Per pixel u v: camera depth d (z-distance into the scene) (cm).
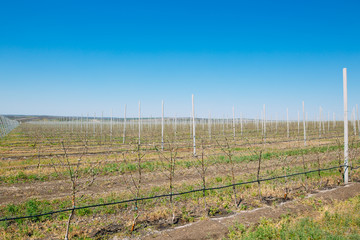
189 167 1447
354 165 1405
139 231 668
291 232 605
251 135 3475
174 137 3045
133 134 3569
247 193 964
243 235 614
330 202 857
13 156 1853
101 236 643
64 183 1144
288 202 864
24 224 701
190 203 871
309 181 1120
